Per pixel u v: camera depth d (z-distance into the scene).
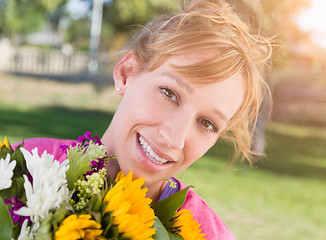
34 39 46.47
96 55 22.48
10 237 0.89
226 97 1.13
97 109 15.71
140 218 0.93
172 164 1.14
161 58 1.16
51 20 46.03
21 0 33.84
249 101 1.20
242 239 5.08
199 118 1.13
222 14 1.31
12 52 22.25
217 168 8.98
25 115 12.66
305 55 22.75
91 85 20.50
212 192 6.95
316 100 22.00
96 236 0.88
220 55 1.13
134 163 1.14
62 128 11.17
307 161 12.39
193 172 8.18
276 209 6.77
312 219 6.54
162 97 1.12
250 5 1.58
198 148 1.14
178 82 1.11
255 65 1.26
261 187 8.16
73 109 15.19
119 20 19.55
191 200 1.44
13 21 34.09
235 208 6.38
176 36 1.17
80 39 47.78
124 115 1.17
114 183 1.06
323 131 19.77
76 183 0.97
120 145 1.16
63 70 22.84
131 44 1.51
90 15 33.84
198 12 1.27
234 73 1.13
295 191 8.38
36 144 1.39
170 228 1.06
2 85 18.05
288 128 19.69
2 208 0.91
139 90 1.17
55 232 0.86
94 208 0.90
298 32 10.12
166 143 1.09
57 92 18.50
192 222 1.09
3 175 0.95
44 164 0.97
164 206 1.08
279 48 1.69
